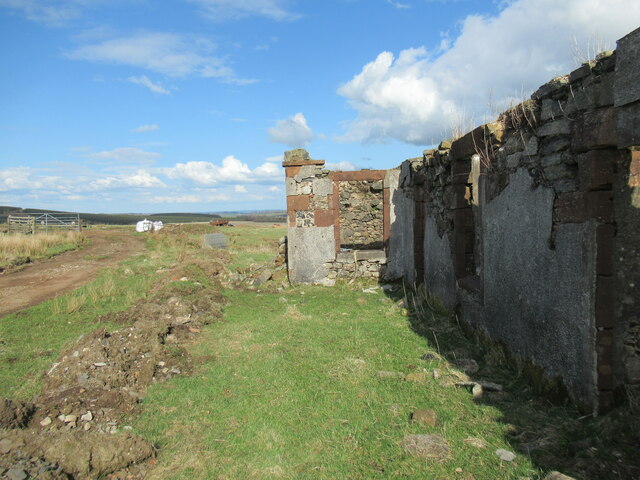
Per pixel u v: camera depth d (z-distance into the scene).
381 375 4.86
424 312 7.75
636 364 3.39
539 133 4.11
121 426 3.92
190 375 5.17
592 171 3.38
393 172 11.38
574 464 2.95
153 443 3.61
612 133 3.21
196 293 9.26
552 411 3.74
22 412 3.74
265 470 3.19
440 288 7.86
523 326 4.56
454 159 6.82
